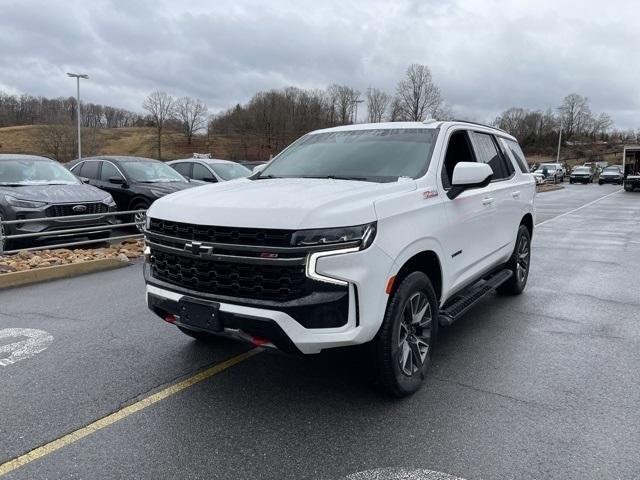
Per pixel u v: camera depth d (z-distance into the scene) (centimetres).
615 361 453
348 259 320
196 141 9781
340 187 372
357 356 369
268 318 320
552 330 537
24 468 296
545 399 380
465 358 459
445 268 420
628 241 1209
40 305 625
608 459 304
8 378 415
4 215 880
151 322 559
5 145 8525
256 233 323
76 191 956
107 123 13000
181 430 338
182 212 360
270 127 8681
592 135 11081
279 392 393
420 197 390
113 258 856
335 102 8856
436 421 349
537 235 1316
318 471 295
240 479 288
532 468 296
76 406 370
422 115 7950
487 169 414
